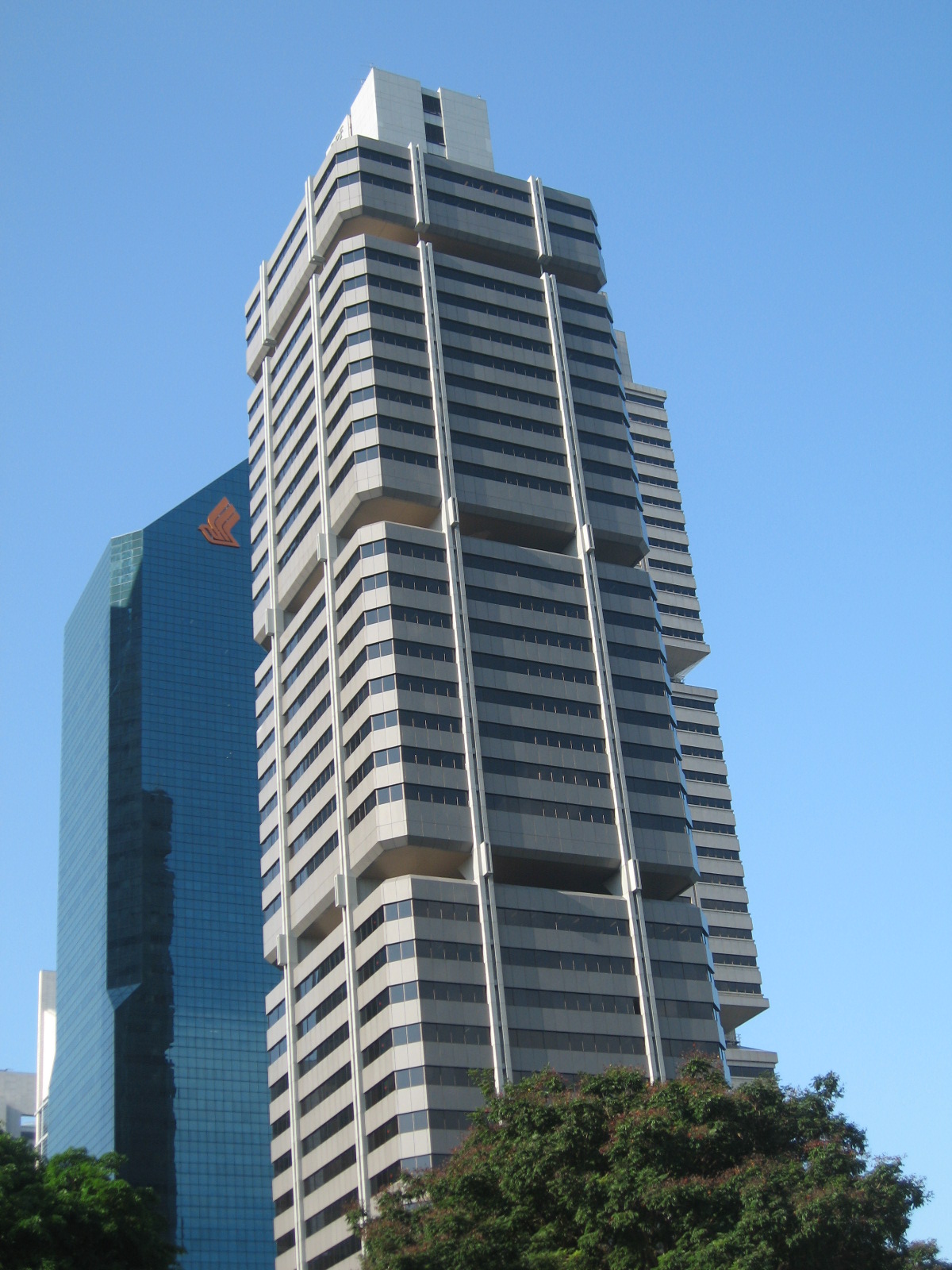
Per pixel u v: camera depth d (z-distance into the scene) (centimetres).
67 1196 6806
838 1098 7656
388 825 12781
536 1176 6925
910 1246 7112
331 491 14912
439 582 14038
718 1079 7706
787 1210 6550
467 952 12456
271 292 17262
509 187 16800
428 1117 11619
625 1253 6619
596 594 14788
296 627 15150
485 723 13538
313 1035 13275
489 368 15500
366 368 14912
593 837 13525
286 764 14862
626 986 12938
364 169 16000
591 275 16962
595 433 15800
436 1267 6512
